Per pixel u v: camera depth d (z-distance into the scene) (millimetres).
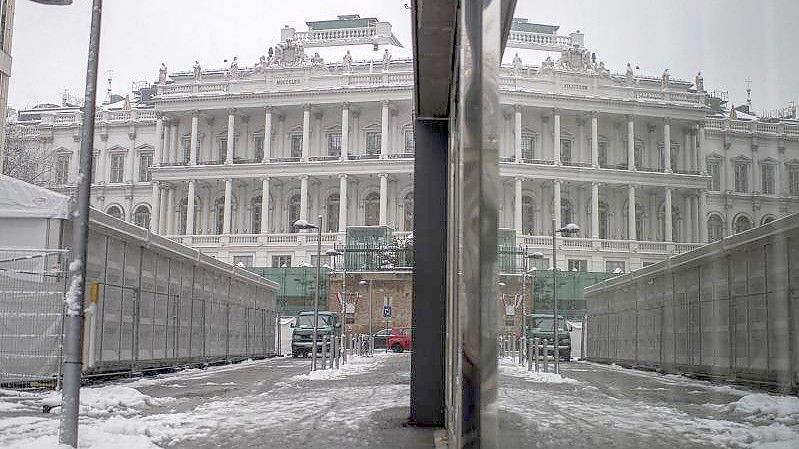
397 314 60094
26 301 15492
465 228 3172
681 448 2141
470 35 3223
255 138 84438
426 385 9547
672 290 2363
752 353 1760
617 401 2896
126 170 90812
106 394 14195
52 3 10148
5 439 8727
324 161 79812
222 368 27625
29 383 15297
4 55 36031
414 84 8219
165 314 23703
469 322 3061
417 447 7941
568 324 4871
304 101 81312
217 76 85750
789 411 1598
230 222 80688
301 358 40281
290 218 82188
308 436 9031
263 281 39250
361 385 18109
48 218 17016
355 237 63906
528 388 5086
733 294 1881
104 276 18859
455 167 5676
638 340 2779
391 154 79938
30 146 90062
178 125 85812
